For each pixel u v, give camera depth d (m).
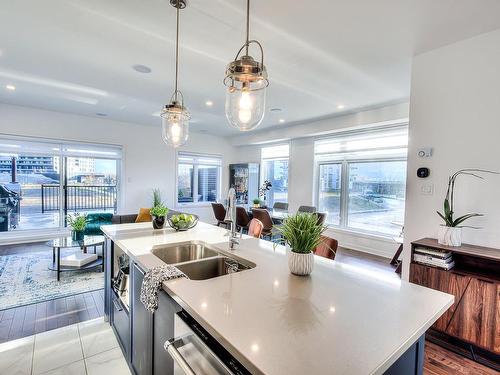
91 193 6.19
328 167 6.14
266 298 1.14
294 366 0.72
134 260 1.76
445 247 2.30
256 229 2.73
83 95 4.38
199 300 1.11
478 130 2.37
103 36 2.53
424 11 2.08
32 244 5.29
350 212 5.76
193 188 7.86
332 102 4.39
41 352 2.14
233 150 8.62
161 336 1.37
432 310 1.07
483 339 2.05
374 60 2.91
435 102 2.62
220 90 4.02
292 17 2.18
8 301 2.95
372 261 4.69
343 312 1.04
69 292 3.20
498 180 2.27
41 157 5.60
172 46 2.70
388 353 0.79
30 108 5.29
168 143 2.71
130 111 5.42
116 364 2.02
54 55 2.94
